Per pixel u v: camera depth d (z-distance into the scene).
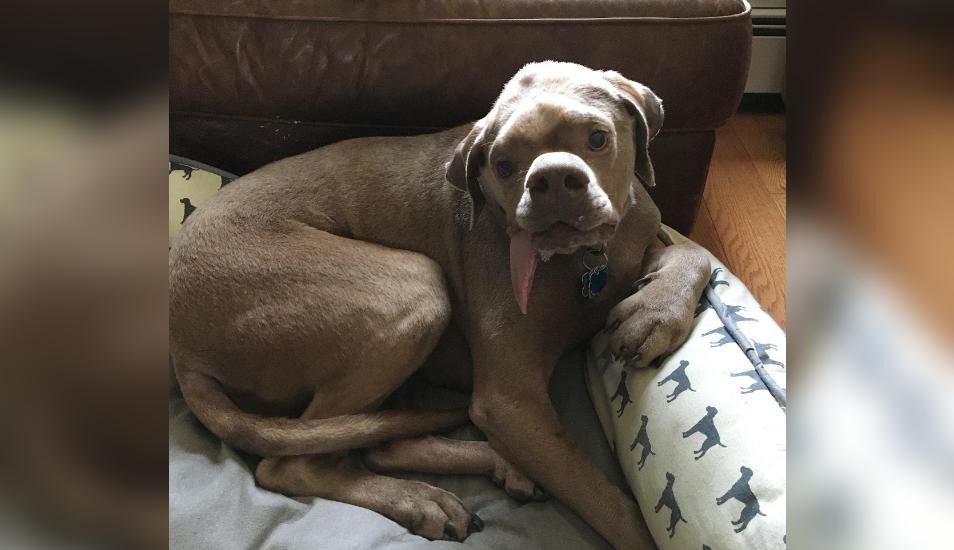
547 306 1.22
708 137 1.50
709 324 1.19
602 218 1.02
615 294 1.30
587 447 1.25
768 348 1.13
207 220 1.27
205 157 1.55
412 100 1.44
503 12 1.39
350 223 1.33
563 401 1.32
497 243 1.24
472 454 1.23
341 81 1.43
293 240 1.26
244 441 1.19
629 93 1.14
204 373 1.24
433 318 1.24
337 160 1.35
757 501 0.95
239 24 1.42
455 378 1.38
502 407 1.19
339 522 1.12
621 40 1.38
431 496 1.17
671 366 1.15
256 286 1.22
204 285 1.22
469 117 1.46
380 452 1.25
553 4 1.38
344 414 1.22
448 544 1.10
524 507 1.18
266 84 1.45
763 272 1.71
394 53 1.41
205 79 1.45
